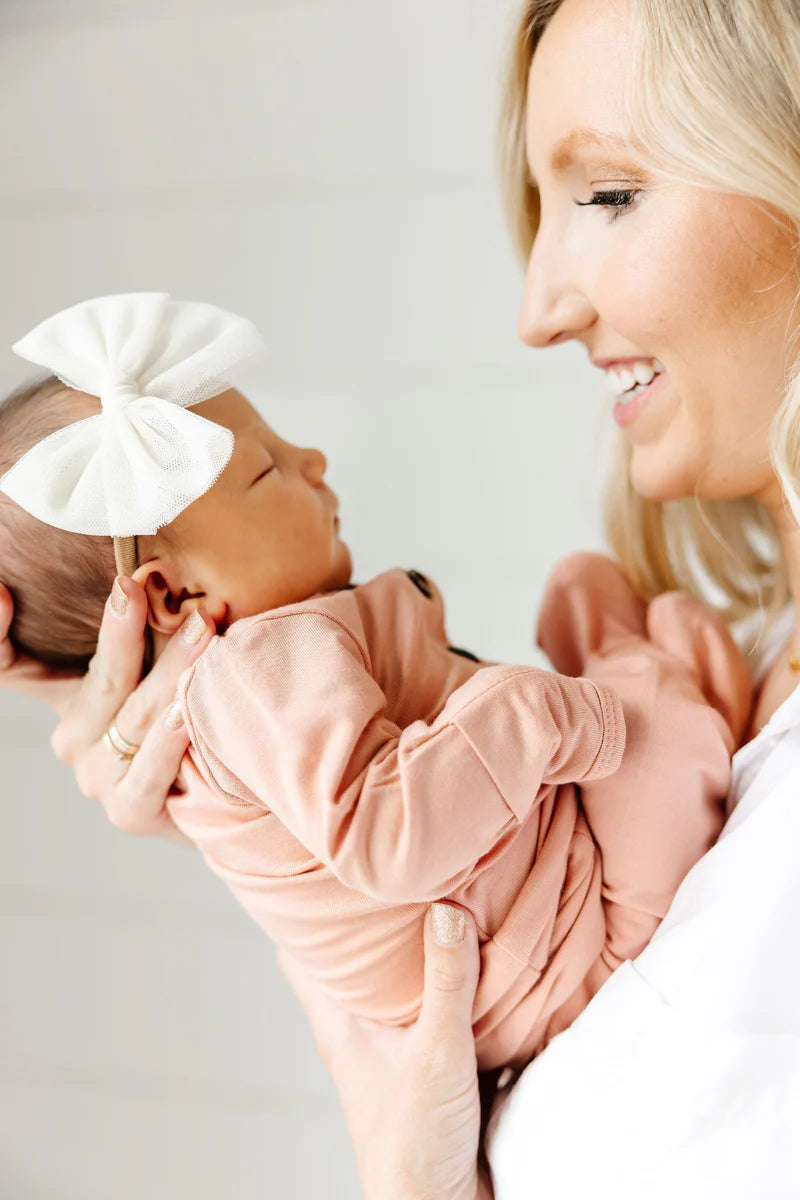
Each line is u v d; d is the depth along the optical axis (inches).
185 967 88.0
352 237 83.0
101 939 88.9
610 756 35.2
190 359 36.3
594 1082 32.6
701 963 31.7
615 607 46.6
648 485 38.9
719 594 57.4
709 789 37.1
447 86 79.1
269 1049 86.8
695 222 32.9
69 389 37.9
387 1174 35.1
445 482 86.4
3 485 35.0
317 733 33.0
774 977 30.5
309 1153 86.5
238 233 83.6
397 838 31.9
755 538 51.0
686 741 37.0
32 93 82.5
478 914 35.5
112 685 38.1
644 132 32.8
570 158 35.3
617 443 51.5
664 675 39.1
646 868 36.3
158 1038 88.5
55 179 83.6
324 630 35.5
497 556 87.0
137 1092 89.0
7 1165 91.0
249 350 36.7
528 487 85.3
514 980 35.3
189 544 37.6
